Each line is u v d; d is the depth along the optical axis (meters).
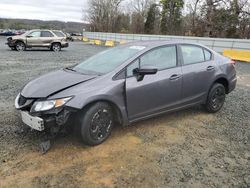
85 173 3.11
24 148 3.62
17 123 4.45
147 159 3.48
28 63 12.27
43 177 3.01
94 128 3.68
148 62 4.24
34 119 3.43
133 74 4.02
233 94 7.19
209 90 5.14
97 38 44.31
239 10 30.73
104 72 3.98
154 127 4.55
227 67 5.43
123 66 3.97
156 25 52.75
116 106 3.83
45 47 19.67
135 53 4.20
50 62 12.84
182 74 4.57
